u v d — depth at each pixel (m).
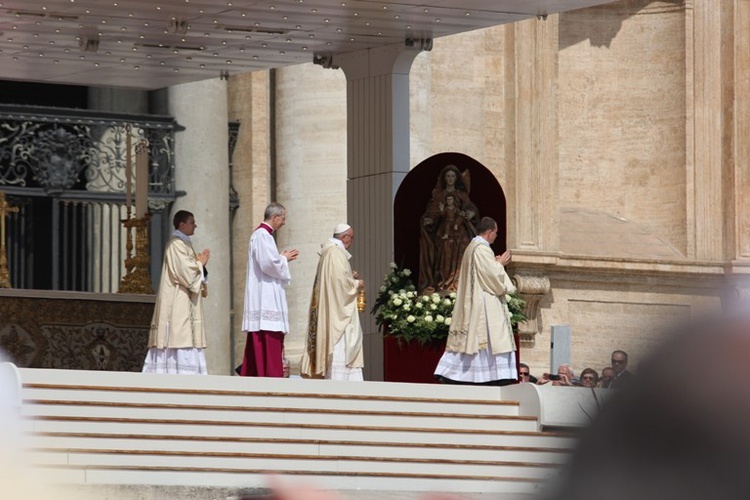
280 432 30.17
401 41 41.03
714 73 59.56
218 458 28.83
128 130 45.38
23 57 44.25
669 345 2.45
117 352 44.00
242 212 55.34
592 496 2.39
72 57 44.19
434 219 39.38
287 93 54.09
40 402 28.56
